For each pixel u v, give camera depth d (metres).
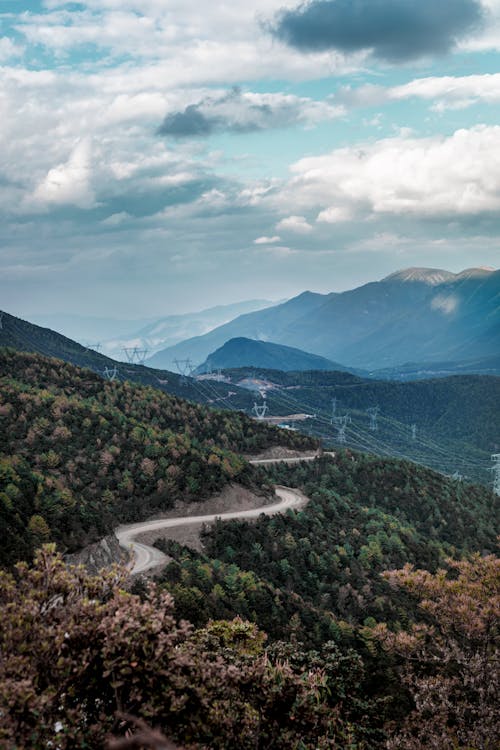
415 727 30.30
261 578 71.12
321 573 76.62
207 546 81.50
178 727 15.48
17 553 51.78
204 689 16.14
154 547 77.50
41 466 90.50
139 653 15.38
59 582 17.45
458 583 29.08
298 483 120.94
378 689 40.97
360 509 107.50
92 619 16.33
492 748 26.48
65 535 63.03
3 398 106.38
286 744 17.72
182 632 16.61
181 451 104.75
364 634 46.69
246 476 106.81
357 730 26.89
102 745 14.13
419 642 29.67
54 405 108.06
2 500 61.06
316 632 56.06
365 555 82.75
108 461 97.38
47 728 13.67
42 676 15.10
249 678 17.91
